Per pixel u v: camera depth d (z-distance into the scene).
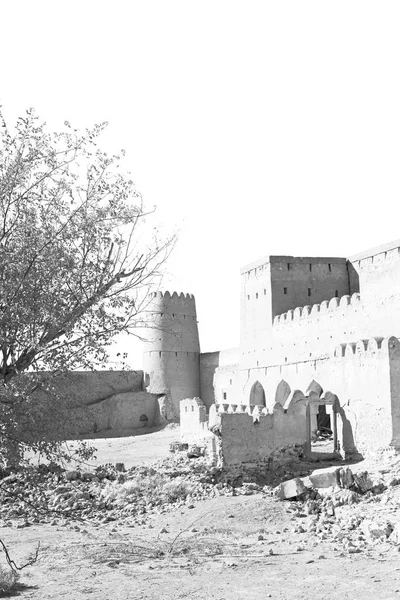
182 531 24.47
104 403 75.25
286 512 26.94
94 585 18.31
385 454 34.22
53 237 15.09
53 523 28.14
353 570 18.31
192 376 78.38
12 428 14.64
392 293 48.56
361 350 36.41
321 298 63.78
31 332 14.86
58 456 15.59
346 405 37.41
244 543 23.14
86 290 15.53
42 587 18.36
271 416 35.91
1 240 14.96
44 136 15.32
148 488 32.78
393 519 24.03
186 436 47.47
